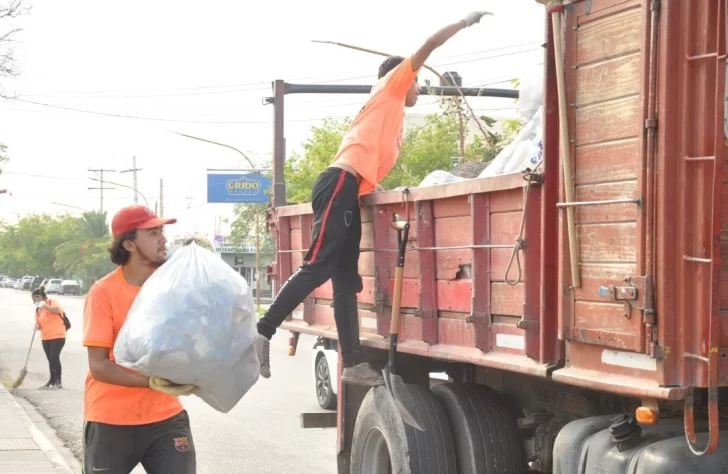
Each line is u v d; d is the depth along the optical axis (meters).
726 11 3.37
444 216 5.23
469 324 4.98
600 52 3.87
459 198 5.05
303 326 7.24
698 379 3.44
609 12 3.83
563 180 4.09
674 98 3.52
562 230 4.07
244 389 4.37
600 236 3.85
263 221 60.41
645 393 3.54
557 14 4.07
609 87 3.82
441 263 5.28
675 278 3.50
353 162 5.83
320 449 10.27
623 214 3.72
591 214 3.90
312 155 37.38
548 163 4.19
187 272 4.23
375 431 5.76
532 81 5.98
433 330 5.37
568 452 4.14
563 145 4.03
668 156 3.51
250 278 68.50
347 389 6.56
